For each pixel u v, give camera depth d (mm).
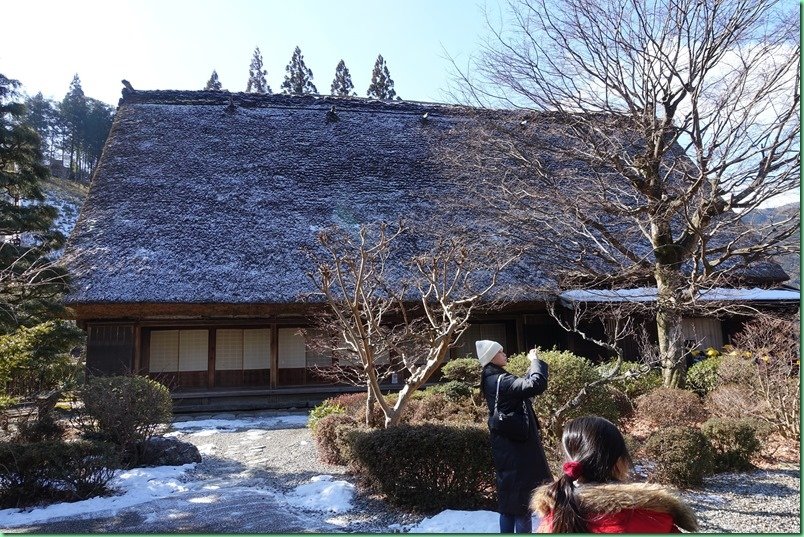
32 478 5617
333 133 17453
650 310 9859
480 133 10961
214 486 6223
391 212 13820
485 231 11922
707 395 8500
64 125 53594
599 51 9234
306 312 11656
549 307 10672
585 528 1865
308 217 13391
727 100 8258
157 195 13398
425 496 5035
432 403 8164
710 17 8492
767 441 7258
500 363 4109
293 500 5594
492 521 4625
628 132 9500
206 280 11133
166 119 16781
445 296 6141
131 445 7176
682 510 1925
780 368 7480
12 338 6879
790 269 13477
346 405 9031
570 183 11109
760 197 8227
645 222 10117
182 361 12422
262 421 10992
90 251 11508
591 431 2170
